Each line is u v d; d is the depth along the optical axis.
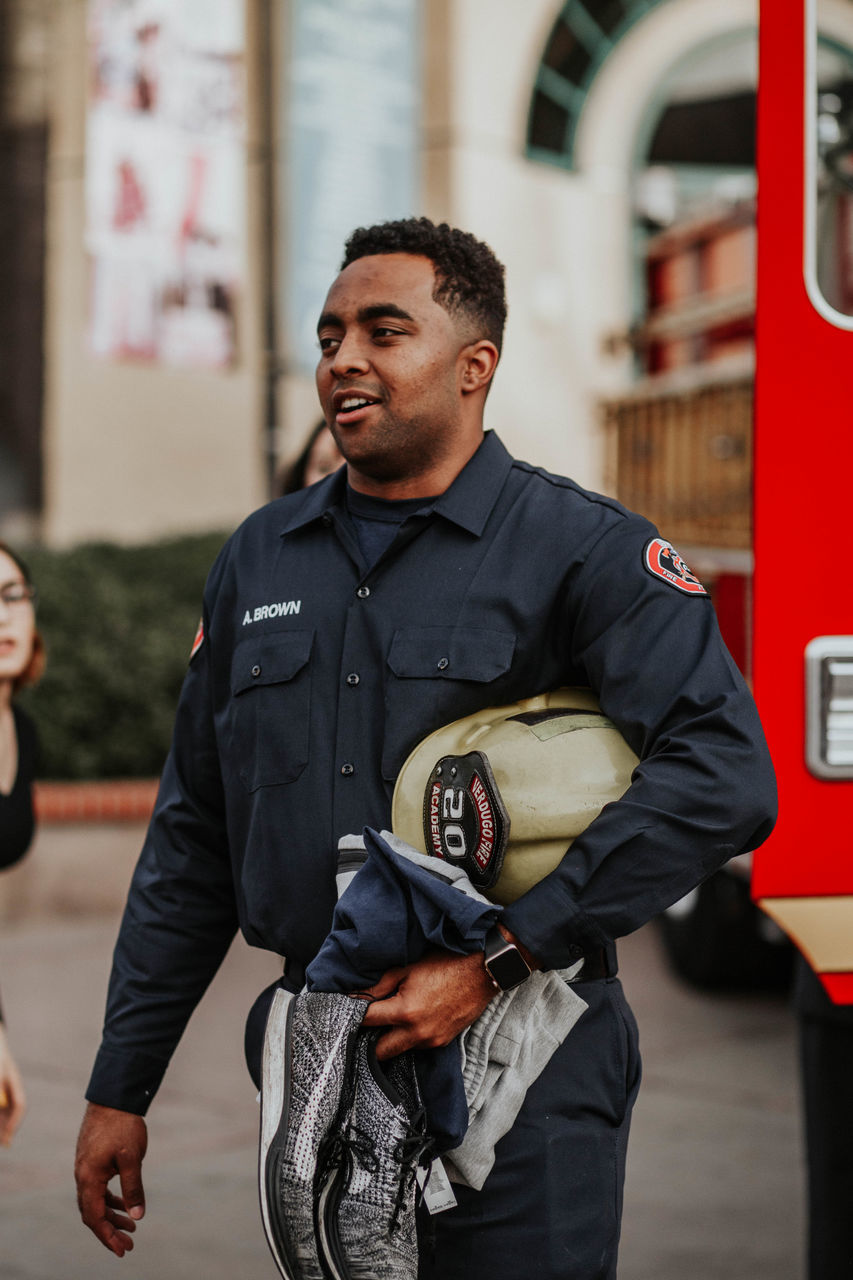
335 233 13.16
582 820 1.89
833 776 2.57
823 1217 3.02
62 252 13.48
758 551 2.56
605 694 1.96
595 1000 2.05
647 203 14.35
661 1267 3.78
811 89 2.64
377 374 2.02
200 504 13.68
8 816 3.12
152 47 13.23
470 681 1.99
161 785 2.35
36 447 13.60
